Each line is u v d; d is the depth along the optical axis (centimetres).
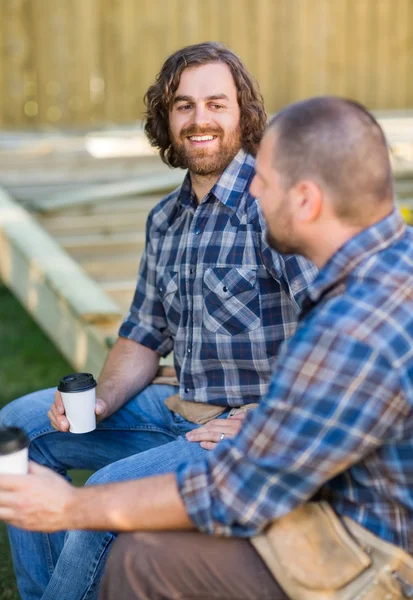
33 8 746
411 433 145
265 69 815
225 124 219
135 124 790
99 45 768
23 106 764
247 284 209
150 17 774
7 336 510
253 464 148
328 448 143
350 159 148
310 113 150
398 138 669
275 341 209
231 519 150
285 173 152
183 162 225
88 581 189
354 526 152
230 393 215
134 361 241
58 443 230
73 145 664
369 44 835
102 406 225
